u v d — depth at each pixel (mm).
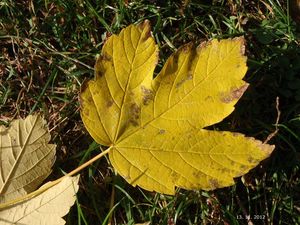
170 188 319
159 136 322
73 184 325
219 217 361
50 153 343
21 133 342
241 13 392
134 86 320
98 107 320
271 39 382
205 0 396
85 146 380
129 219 357
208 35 390
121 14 388
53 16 393
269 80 379
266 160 369
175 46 391
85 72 385
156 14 390
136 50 316
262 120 379
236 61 308
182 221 366
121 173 323
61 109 383
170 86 318
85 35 395
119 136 324
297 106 375
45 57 393
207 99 315
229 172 315
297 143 373
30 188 336
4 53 393
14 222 328
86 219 364
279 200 365
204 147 318
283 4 392
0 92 387
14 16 395
